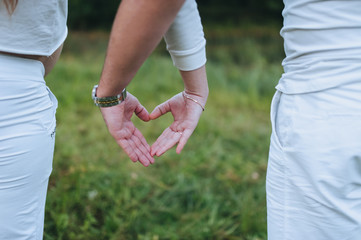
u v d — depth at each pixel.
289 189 1.09
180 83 5.47
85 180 2.68
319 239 1.08
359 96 0.98
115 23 0.98
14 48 1.04
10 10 0.99
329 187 1.02
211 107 4.60
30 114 1.08
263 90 5.63
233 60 7.83
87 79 5.42
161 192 2.71
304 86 1.03
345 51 0.98
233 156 3.29
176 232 2.30
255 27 11.10
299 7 1.02
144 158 1.33
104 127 3.79
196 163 3.12
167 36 1.22
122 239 2.22
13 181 1.07
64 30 1.20
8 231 1.10
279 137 1.11
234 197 2.64
